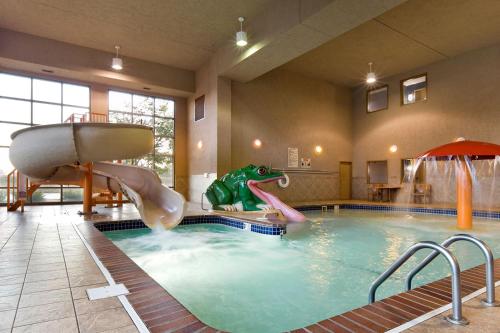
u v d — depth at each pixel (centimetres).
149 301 167
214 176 854
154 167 995
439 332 129
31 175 398
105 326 138
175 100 1029
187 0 621
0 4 628
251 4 638
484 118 821
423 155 484
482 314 145
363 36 759
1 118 792
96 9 649
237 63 761
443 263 338
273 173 685
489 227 554
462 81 866
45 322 143
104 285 194
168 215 431
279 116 991
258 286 279
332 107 1130
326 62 932
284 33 611
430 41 786
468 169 539
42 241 338
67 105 862
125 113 941
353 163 1176
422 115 956
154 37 770
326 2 523
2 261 252
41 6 637
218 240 469
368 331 131
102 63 840
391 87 1045
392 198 1014
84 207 599
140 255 387
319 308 230
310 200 1051
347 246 433
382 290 263
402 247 426
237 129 902
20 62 745
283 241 457
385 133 1063
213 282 290
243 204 669
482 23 697
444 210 739
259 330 196
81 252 285
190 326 138
